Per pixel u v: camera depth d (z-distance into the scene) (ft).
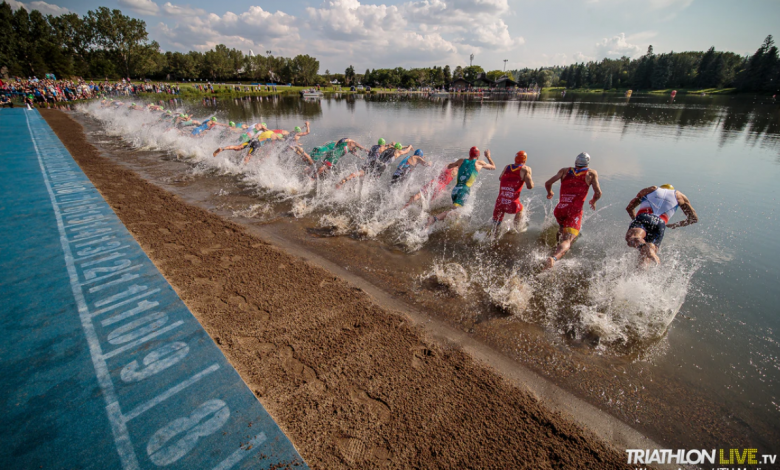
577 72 384.88
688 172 30.73
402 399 8.54
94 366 8.91
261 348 10.03
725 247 17.26
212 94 180.75
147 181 27.99
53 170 29.17
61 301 11.63
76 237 16.65
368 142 45.57
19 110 78.64
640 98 189.88
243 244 17.19
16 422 7.32
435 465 7.00
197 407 7.91
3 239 16.20
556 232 19.66
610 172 30.78
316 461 6.93
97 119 66.54
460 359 10.07
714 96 201.46
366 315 11.89
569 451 7.47
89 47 265.54
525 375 9.64
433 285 14.21
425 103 146.30
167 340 9.98
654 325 11.90
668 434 8.07
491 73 404.57
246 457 6.87
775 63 188.55
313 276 14.39
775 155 37.58
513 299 13.07
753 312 12.57
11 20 253.65
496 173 31.42
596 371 9.91
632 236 14.92
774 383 9.59
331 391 8.66
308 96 190.29
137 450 6.87
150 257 15.17
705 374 9.87
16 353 9.25
